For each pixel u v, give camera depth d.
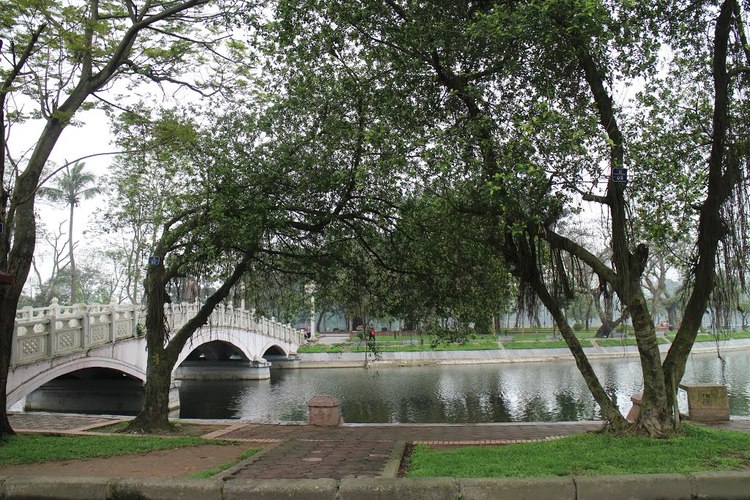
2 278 8.26
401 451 8.42
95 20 10.98
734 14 8.31
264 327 36.56
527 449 8.02
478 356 39.91
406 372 35.53
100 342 19.11
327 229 13.57
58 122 10.70
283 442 10.17
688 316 8.91
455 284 13.12
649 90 9.79
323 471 7.32
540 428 12.52
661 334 49.69
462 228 11.34
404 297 14.09
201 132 12.21
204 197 11.91
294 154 12.08
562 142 7.65
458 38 9.10
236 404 25.27
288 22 9.70
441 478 5.82
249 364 35.00
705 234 8.66
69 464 8.32
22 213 10.55
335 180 11.76
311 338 49.50
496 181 8.22
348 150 11.86
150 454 9.26
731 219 8.27
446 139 8.95
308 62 10.94
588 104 9.08
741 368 32.28
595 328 56.06
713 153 8.55
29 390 15.48
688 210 9.61
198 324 13.77
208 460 8.63
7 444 9.74
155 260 12.84
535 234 9.18
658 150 9.88
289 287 15.81
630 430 8.68
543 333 47.66
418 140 8.98
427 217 11.84
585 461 6.75
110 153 11.19
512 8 8.94
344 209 12.86
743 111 8.69
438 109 10.14
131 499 5.96
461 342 14.43
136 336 21.45
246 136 12.37
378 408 22.47
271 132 12.20
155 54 11.41
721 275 8.51
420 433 11.90
